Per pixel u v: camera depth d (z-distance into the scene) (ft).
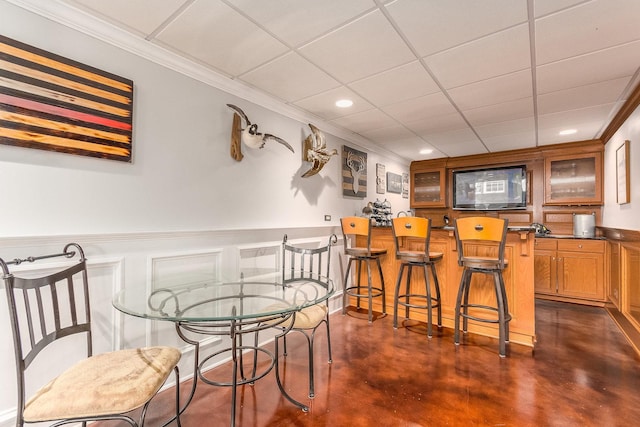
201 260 7.34
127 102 5.99
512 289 8.77
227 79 7.79
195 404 5.86
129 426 5.24
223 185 7.89
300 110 10.14
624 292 9.85
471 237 8.20
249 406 5.77
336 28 5.78
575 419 5.32
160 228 6.56
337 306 11.91
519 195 15.76
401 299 10.98
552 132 12.50
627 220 9.79
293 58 6.86
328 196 11.80
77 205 5.38
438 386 6.39
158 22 5.57
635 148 8.95
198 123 7.31
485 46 6.34
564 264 13.06
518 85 8.17
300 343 8.63
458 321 8.46
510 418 5.35
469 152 16.34
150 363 4.40
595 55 6.62
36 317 4.91
